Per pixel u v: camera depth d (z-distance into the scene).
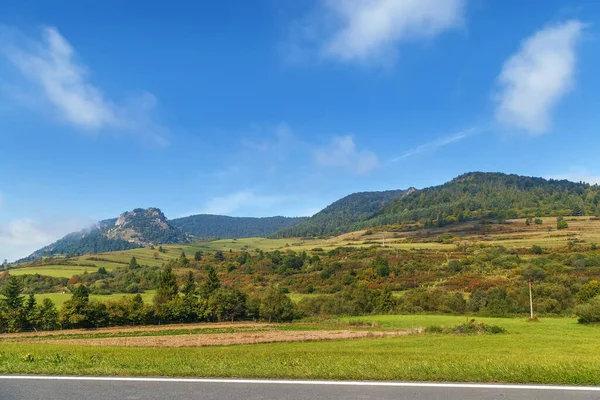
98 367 10.36
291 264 164.25
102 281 147.62
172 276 110.25
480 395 7.96
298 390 8.36
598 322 67.44
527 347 39.03
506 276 115.31
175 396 8.07
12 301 82.62
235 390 8.41
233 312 92.81
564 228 195.62
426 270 135.00
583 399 7.68
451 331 59.16
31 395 8.21
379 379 9.19
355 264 152.62
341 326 78.44
